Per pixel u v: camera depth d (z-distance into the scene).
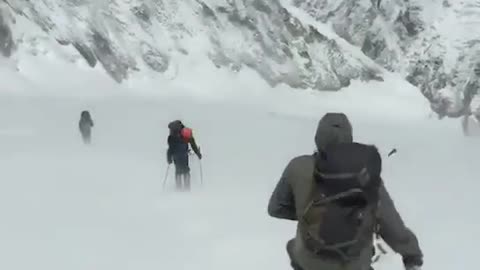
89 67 56.44
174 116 42.97
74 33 57.94
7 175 14.22
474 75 88.81
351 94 74.81
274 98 67.62
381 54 90.75
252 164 18.70
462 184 14.25
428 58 91.00
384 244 3.15
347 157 3.02
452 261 6.93
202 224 9.39
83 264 7.02
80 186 13.04
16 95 45.62
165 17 68.69
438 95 88.25
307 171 3.23
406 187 13.72
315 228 3.04
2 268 6.78
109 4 64.31
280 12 77.06
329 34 85.38
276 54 72.88
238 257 7.41
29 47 53.53
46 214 9.95
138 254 7.48
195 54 67.44
